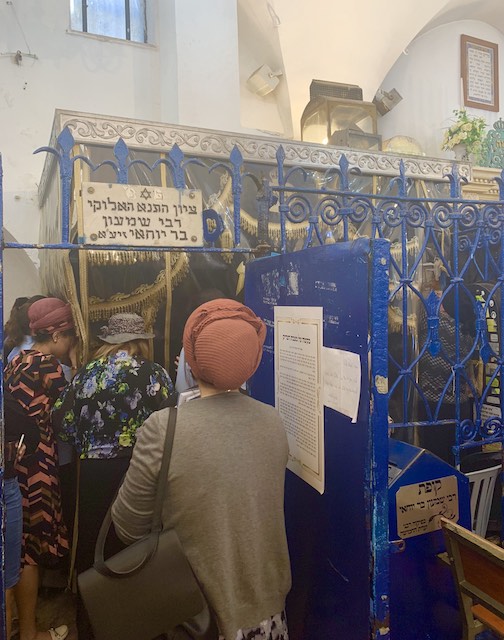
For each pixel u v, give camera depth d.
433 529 1.49
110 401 1.81
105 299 2.12
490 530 2.24
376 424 1.04
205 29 3.36
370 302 1.03
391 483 1.43
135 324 2.10
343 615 1.18
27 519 1.90
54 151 1.28
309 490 1.34
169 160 1.43
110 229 1.33
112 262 2.11
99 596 0.96
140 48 3.71
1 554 1.11
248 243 2.36
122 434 1.81
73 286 2.05
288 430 1.47
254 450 1.08
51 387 1.93
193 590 0.99
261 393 1.68
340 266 1.15
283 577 1.13
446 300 2.35
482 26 4.71
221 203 2.29
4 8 3.34
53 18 3.47
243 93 4.11
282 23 3.75
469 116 4.38
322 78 4.07
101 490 1.80
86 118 2.05
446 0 3.99
